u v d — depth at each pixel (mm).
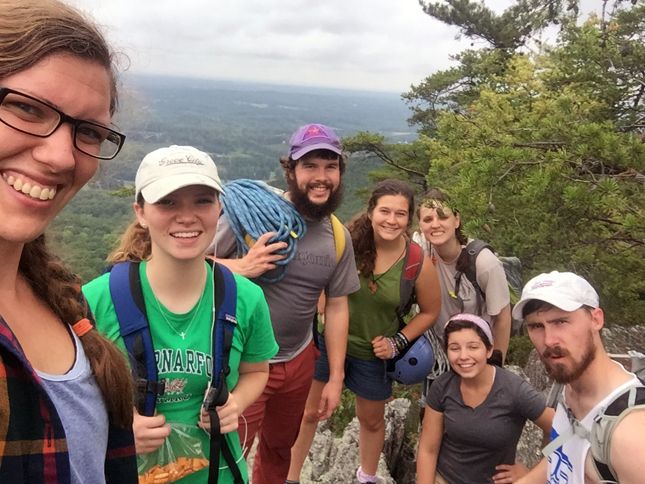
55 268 624
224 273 1198
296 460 2150
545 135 3062
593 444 1047
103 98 554
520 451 2305
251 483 2154
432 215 2094
